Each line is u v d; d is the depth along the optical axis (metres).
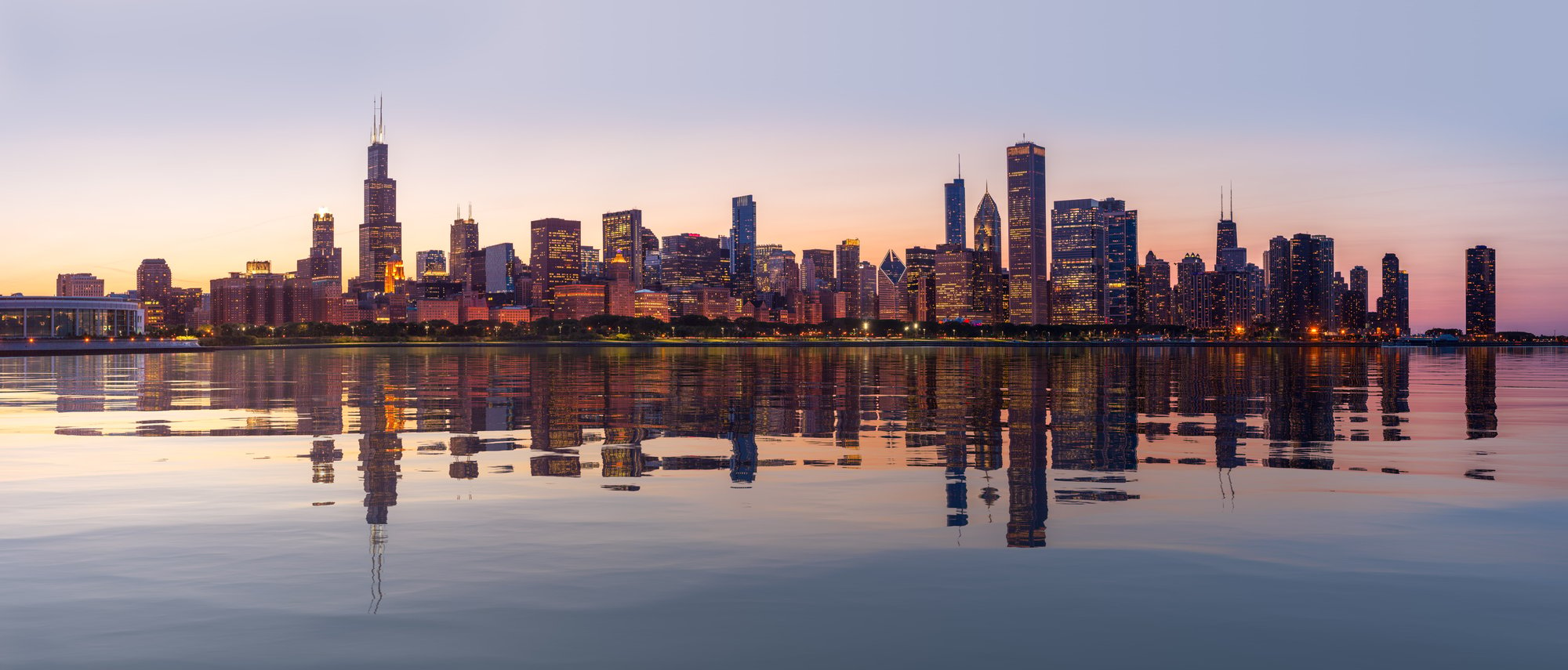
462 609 12.70
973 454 28.69
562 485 22.45
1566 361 185.88
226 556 15.30
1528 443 31.83
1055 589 13.54
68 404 50.56
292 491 21.45
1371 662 10.88
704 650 11.27
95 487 21.91
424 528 17.45
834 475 24.20
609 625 12.13
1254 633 11.80
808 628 12.02
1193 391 63.97
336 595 13.27
